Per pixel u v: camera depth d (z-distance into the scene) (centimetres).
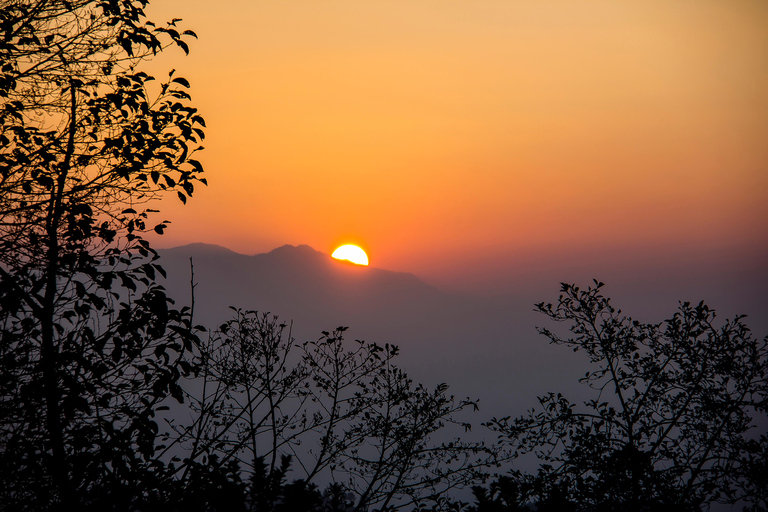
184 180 499
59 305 440
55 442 403
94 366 417
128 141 492
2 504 396
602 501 641
